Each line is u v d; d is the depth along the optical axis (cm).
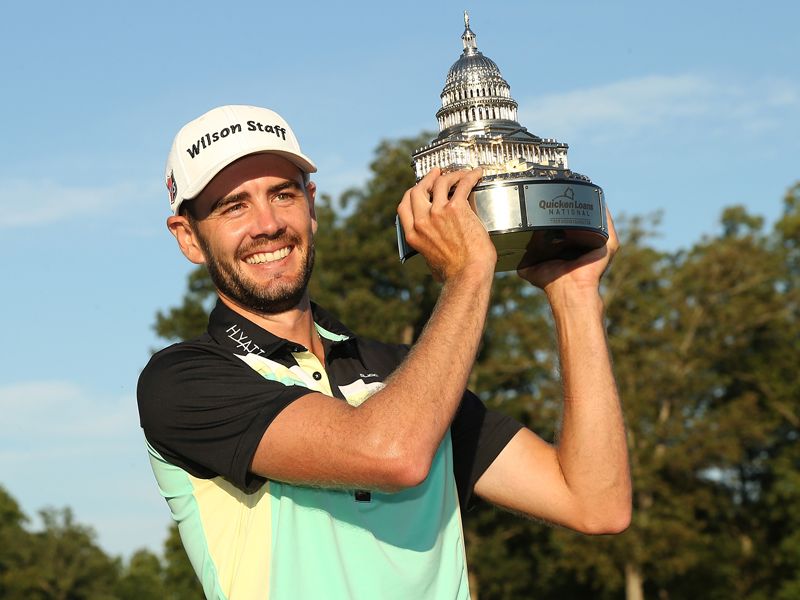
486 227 346
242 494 349
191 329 4472
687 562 3891
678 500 3994
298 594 332
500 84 384
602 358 390
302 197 382
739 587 4288
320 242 4372
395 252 4272
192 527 354
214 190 372
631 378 4044
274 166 376
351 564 336
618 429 386
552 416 4009
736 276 4347
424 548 348
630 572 3944
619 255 4259
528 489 387
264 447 332
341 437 318
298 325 381
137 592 6906
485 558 4084
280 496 341
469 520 4147
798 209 4650
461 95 383
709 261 4294
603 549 3862
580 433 384
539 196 347
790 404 4359
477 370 4294
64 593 6731
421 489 353
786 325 4472
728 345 4312
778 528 4375
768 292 4459
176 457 354
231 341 365
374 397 324
